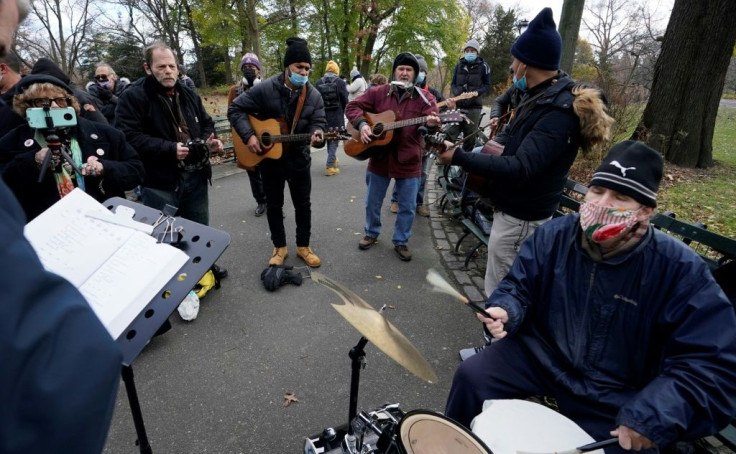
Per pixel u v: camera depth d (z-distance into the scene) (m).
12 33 0.67
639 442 1.39
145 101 2.95
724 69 7.25
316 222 5.21
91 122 2.58
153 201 3.14
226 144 8.52
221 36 16.73
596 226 1.59
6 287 0.52
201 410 2.34
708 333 1.43
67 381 0.56
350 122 3.96
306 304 3.39
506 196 2.45
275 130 3.53
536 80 2.29
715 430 1.39
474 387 1.87
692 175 7.20
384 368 2.70
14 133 2.35
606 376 1.69
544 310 1.84
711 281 1.49
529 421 1.52
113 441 2.13
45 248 1.35
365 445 1.56
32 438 0.53
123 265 1.38
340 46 20.61
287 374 2.62
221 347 2.86
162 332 2.83
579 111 2.10
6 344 0.50
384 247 4.53
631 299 1.61
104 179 2.49
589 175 6.16
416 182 4.01
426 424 1.36
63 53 24.81
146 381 2.54
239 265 4.03
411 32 20.03
